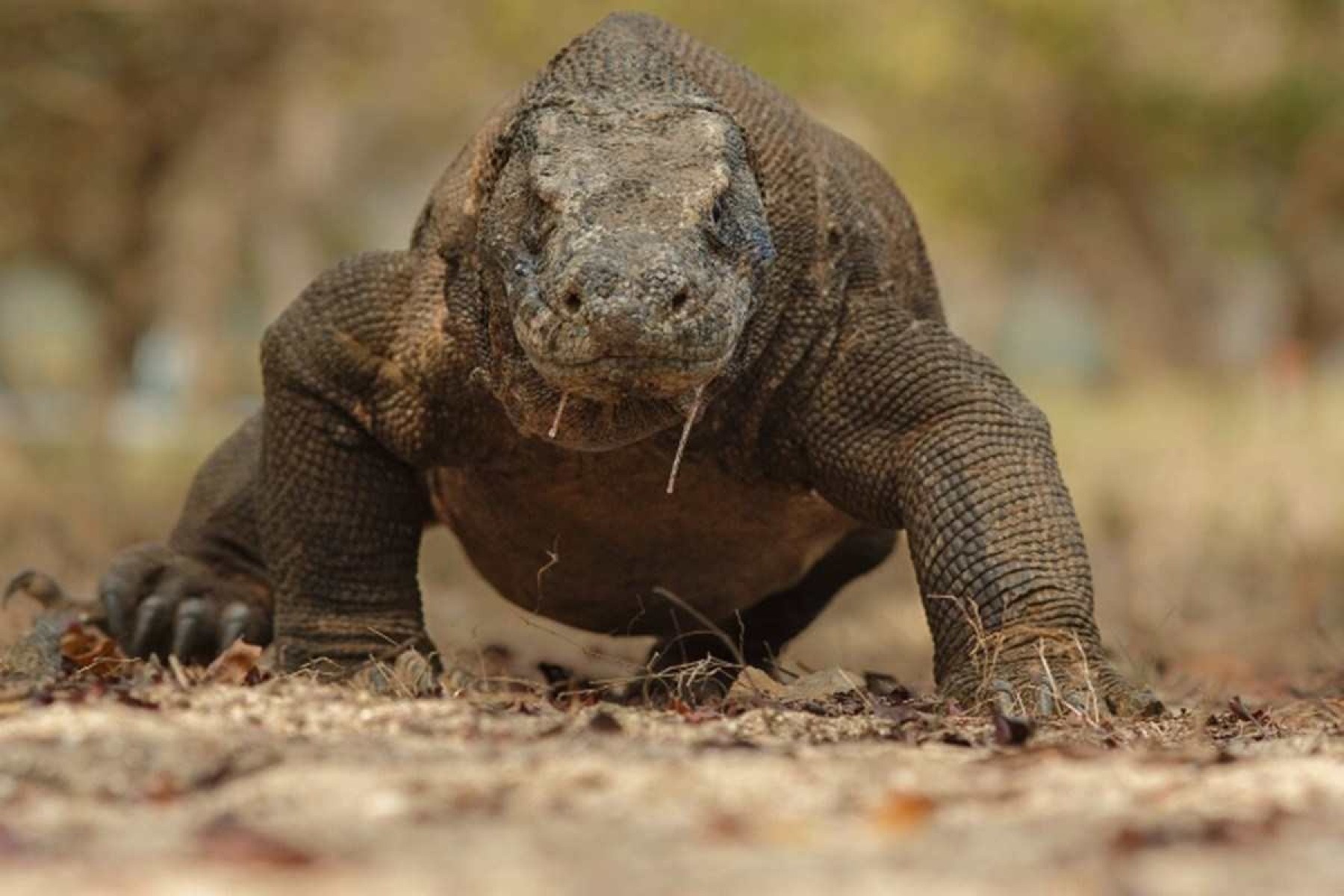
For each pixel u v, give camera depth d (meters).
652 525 10.36
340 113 46.44
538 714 8.48
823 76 37.28
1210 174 45.66
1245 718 9.64
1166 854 5.45
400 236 63.53
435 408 10.06
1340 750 7.92
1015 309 68.12
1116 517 23.73
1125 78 42.69
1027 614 9.45
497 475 10.26
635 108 9.11
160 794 6.34
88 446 26.00
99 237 44.78
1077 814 6.12
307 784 6.33
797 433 9.95
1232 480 24.44
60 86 40.50
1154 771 6.86
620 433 8.95
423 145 54.56
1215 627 18.50
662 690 10.52
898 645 16.77
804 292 9.77
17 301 64.19
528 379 9.04
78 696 8.05
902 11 37.19
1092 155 44.94
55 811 6.10
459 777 6.42
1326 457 25.16
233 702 7.96
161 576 12.09
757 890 4.96
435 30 40.41
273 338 10.55
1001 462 9.66
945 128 41.03
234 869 5.07
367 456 10.45
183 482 25.09
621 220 8.38
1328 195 45.03
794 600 12.25
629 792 6.29
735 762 6.75
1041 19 39.59
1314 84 42.81
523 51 38.91
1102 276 48.47
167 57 41.03
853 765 6.90
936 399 9.78
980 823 5.96
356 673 10.16
